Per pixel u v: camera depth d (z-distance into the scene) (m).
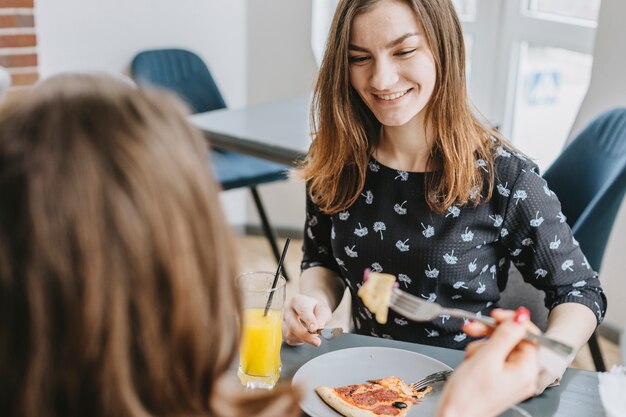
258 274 1.25
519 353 0.78
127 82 0.59
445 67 1.34
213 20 3.34
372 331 1.55
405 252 1.45
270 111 2.79
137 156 0.51
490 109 3.32
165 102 0.56
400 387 1.17
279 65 3.42
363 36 1.33
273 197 3.62
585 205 1.90
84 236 0.49
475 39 3.26
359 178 1.47
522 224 1.42
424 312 0.92
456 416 0.74
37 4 2.93
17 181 0.49
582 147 1.92
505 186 1.41
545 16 3.02
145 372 0.52
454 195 1.39
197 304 0.53
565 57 2.97
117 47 3.16
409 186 1.44
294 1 3.28
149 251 0.50
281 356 1.28
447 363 1.25
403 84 1.34
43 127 0.51
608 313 2.67
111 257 0.49
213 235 0.54
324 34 3.35
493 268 1.48
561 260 1.42
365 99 1.40
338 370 1.22
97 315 0.49
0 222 0.49
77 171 0.49
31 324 0.49
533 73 3.14
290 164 2.37
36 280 0.48
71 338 0.49
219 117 2.72
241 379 1.20
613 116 1.88
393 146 1.44
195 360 0.54
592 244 1.80
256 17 3.38
